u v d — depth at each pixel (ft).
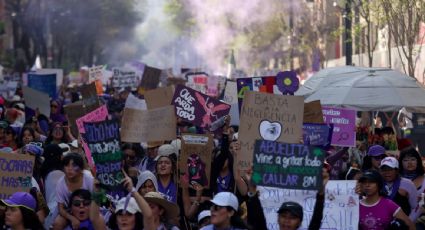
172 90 84.28
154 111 65.46
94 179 51.29
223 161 63.31
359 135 93.91
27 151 64.64
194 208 60.70
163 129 65.21
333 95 81.97
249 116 58.65
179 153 66.95
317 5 241.14
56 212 54.39
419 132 108.47
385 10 131.85
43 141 87.40
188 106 74.23
